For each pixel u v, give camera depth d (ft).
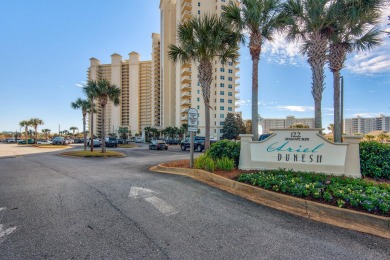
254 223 12.37
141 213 13.74
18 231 11.19
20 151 80.89
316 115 31.50
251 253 9.28
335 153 21.53
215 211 14.20
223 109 222.69
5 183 22.33
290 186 16.80
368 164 21.04
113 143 113.09
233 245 9.93
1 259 8.70
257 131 34.01
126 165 37.60
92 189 19.65
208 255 9.10
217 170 25.81
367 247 9.90
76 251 9.34
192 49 36.24
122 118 345.31
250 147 25.38
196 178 24.54
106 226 11.82
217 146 29.48
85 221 12.46
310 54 32.55
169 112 269.23
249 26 33.55
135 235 10.81
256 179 19.49
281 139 23.88
